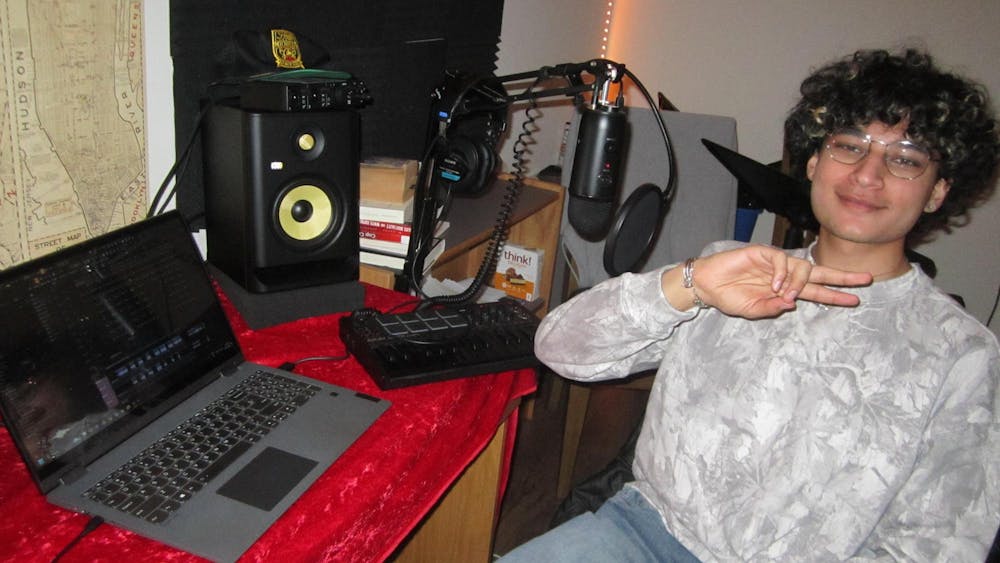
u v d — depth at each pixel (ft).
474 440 3.72
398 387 3.66
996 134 3.17
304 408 3.35
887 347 3.10
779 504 3.20
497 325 4.23
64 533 2.53
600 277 7.64
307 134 3.89
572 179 3.93
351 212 4.21
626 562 3.57
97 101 3.88
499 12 8.23
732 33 11.12
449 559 5.10
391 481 3.03
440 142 4.59
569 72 3.98
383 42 6.39
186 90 4.44
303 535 2.66
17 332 2.64
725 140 7.22
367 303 4.57
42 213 3.73
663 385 3.64
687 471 3.50
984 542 2.93
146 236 3.30
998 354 2.99
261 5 4.92
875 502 3.05
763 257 2.91
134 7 3.97
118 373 2.98
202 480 2.80
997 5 9.80
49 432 2.67
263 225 3.88
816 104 3.30
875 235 3.07
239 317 4.18
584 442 8.15
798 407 3.21
